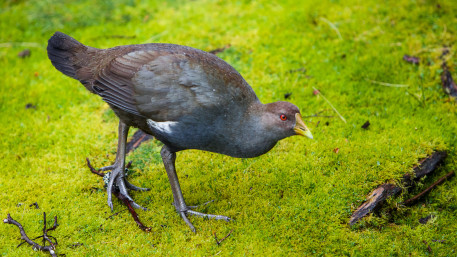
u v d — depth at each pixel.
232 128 5.27
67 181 6.41
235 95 5.27
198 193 6.21
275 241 5.48
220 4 10.23
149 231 5.62
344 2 9.63
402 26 8.80
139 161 6.82
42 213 5.87
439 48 8.23
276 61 8.45
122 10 10.22
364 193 6.04
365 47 8.56
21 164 6.73
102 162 6.79
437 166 6.54
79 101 7.99
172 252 5.35
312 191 6.14
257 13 9.74
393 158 6.41
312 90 7.86
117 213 5.92
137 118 5.52
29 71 8.65
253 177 6.42
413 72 8.00
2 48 9.23
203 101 5.12
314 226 5.64
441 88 7.73
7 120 7.54
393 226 5.84
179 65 5.24
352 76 8.05
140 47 5.62
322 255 5.34
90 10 10.15
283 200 6.04
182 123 5.18
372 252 5.37
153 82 5.22
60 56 5.96
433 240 5.61
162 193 6.24
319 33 8.98
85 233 5.62
